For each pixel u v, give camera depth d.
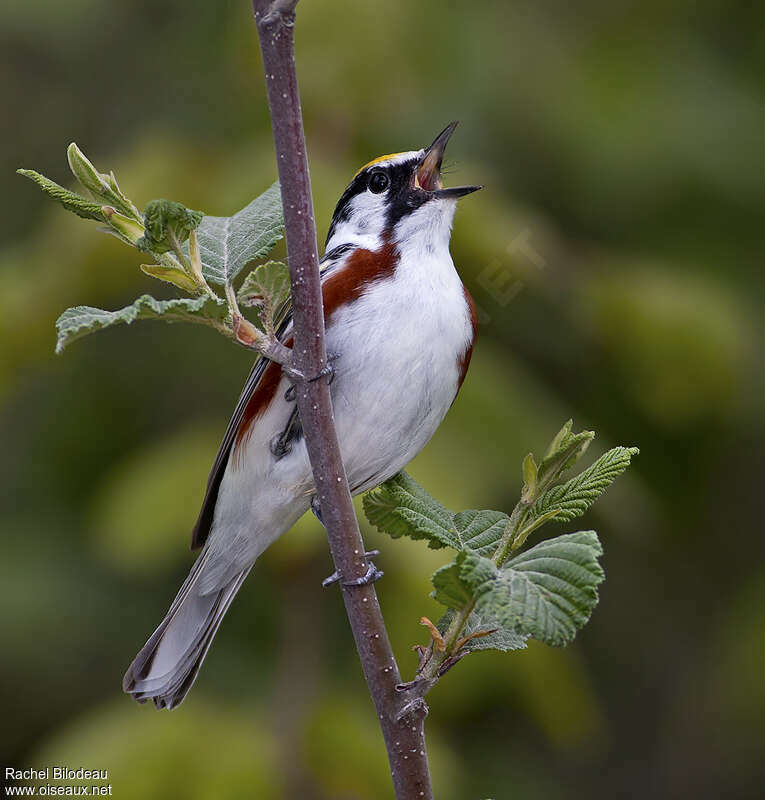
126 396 11.50
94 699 11.15
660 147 11.20
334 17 9.92
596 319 10.41
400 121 10.70
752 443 12.25
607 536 11.86
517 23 11.80
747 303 11.30
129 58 12.73
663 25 12.02
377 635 4.73
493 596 4.00
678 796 12.21
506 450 9.13
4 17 12.05
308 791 8.99
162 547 9.08
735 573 12.44
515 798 10.99
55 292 9.69
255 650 10.85
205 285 4.60
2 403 10.15
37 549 10.99
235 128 11.15
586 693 9.93
